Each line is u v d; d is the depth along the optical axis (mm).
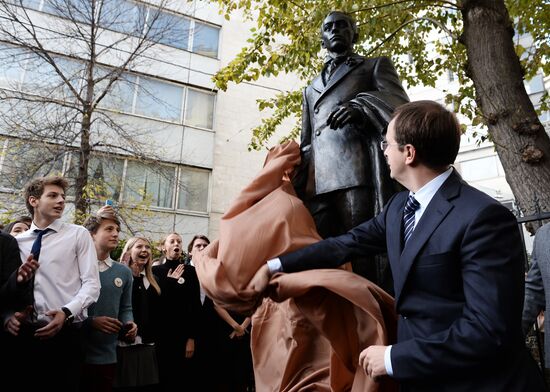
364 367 1209
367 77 2299
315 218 2201
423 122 1263
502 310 992
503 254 1049
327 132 2230
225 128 13602
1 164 8117
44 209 2852
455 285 1122
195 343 4086
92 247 2932
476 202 1137
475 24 4734
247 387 4676
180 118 12984
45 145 8109
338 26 2406
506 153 4371
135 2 10648
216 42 14125
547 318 1981
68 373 2615
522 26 6637
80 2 9273
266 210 1726
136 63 9922
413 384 1136
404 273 1198
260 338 1970
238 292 1533
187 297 4102
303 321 1776
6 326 2486
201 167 12984
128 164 11234
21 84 9320
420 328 1148
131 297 3504
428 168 1282
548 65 6738
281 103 8312
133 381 3432
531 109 4406
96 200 8078
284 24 6355
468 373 1047
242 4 6699
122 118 11766
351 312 1483
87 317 2896
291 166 2102
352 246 1494
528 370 1068
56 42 9461
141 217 9430
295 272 1493
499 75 4484
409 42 7426
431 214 1204
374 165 2066
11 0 9484
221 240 1677
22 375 2521
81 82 9508
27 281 2496
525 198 4160
